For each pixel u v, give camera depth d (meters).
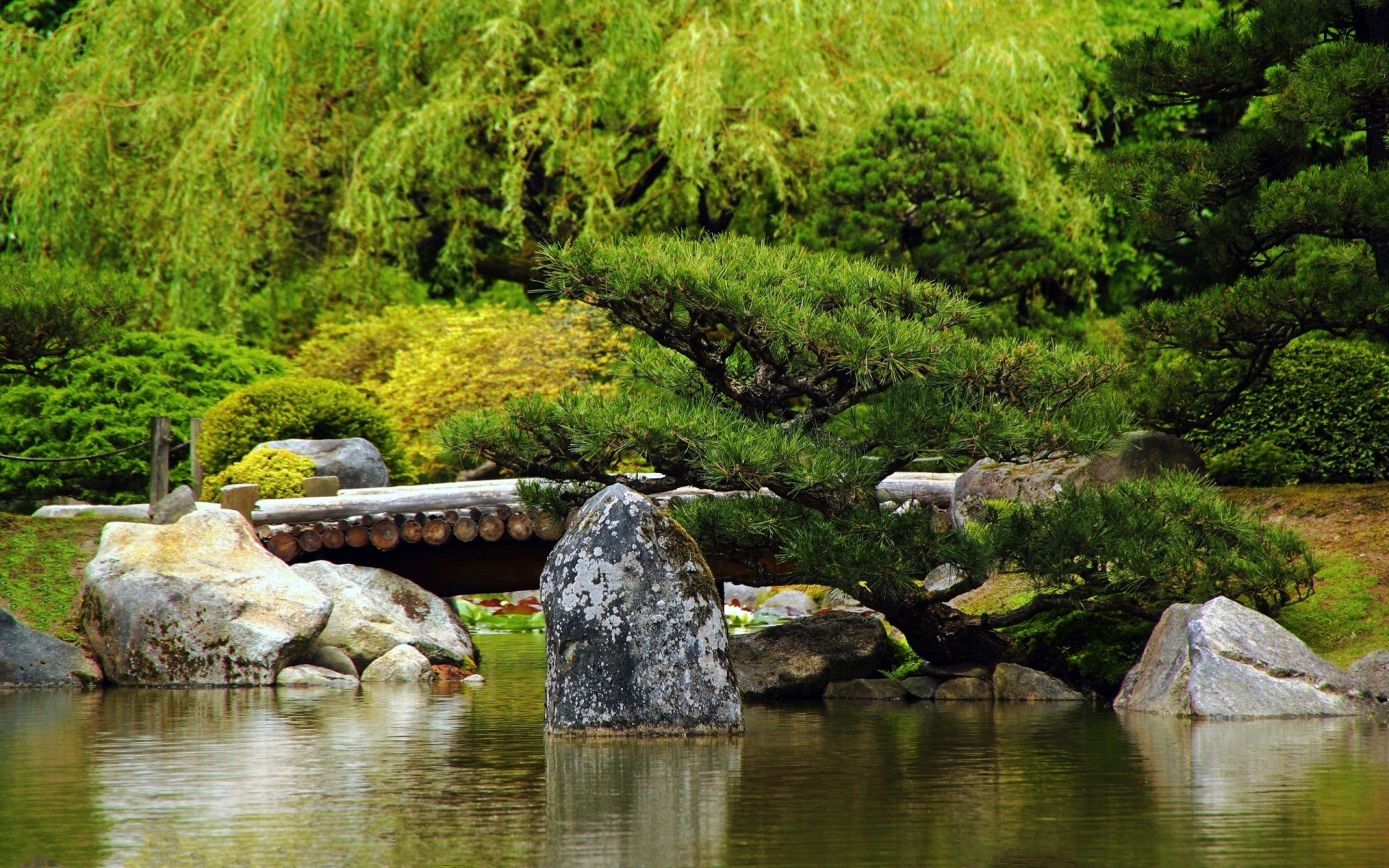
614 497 17.39
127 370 35.88
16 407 35.38
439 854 10.59
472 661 26.08
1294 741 16.31
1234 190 26.91
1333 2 25.77
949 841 10.99
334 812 12.13
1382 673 19.45
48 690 23.06
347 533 27.80
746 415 20.91
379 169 40.38
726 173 42.47
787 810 12.20
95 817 11.96
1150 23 50.56
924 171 35.56
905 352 18.19
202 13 43.00
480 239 50.69
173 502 26.36
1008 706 20.66
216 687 23.33
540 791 13.12
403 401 39.22
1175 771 14.19
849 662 22.31
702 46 39.72
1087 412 19.17
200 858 10.48
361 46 43.19
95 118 41.31
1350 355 29.02
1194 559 20.12
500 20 40.62
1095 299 44.38
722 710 17.03
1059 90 42.72
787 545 20.17
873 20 42.19
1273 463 28.20
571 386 38.62
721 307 18.81
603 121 44.91
